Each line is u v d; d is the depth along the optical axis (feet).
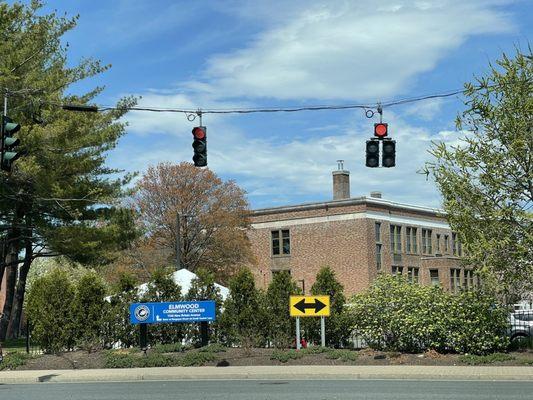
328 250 194.59
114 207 104.58
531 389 45.21
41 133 84.38
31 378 57.41
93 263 104.32
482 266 63.26
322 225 196.95
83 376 57.77
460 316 62.90
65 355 69.56
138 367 63.82
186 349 71.05
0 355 65.82
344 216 193.36
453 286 202.08
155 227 163.63
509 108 62.49
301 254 199.41
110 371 60.49
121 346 74.59
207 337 71.51
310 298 68.80
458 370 55.26
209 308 69.62
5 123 54.03
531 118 62.08
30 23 96.37
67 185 92.22
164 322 69.46
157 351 69.56
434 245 215.10
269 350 68.54
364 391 44.75
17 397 45.47
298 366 60.54
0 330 104.12
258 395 43.39
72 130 86.84
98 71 99.91
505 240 60.80
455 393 43.09
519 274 63.21
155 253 183.32
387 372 54.70
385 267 193.36
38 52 93.66
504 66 63.00
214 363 63.62
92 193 93.81
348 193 204.95
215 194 184.65
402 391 44.55
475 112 63.77
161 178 181.68
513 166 62.39
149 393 46.21
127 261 175.63
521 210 61.82
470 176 64.08
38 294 72.84
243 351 67.92
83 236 93.04
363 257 187.93
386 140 59.98
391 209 199.72
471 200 63.67
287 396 42.52
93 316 72.95
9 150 53.52
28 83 86.53
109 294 76.43
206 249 183.52
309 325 72.90
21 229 101.91
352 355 62.69
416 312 63.98
